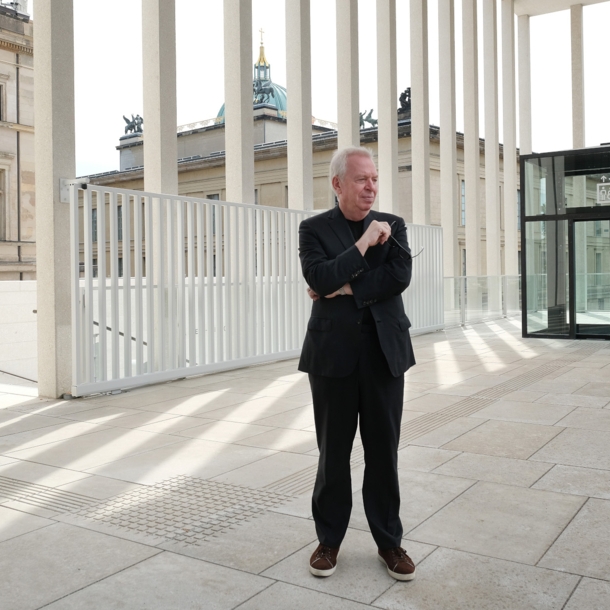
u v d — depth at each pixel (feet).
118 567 10.18
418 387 26.25
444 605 8.91
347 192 9.87
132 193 26.03
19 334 42.83
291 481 14.38
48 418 21.02
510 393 24.85
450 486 13.91
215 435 18.54
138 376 26.25
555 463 15.55
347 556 10.49
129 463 15.85
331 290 9.48
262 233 33.09
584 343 42.50
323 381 9.87
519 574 9.80
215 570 10.04
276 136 100.12
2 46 91.56
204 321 29.50
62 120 24.43
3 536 11.47
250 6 34.88
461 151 94.99
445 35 58.95
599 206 43.37
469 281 57.72
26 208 95.14
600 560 10.25
